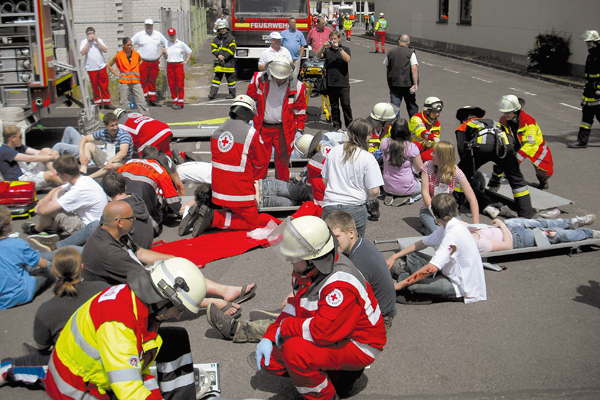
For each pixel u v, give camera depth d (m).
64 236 5.82
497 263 5.23
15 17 8.80
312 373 3.05
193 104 13.45
